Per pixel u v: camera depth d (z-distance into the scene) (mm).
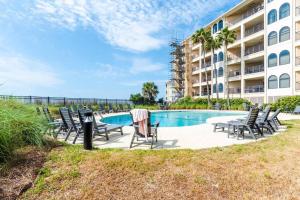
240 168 4555
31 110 5969
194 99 40000
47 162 4480
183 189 3855
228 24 37375
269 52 27953
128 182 3971
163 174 4207
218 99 35062
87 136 5391
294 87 24297
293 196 3740
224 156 5141
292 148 5844
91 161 4562
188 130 9375
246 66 34938
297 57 24203
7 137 4320
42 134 5527
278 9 26641
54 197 3570
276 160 4977
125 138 7566
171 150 5523
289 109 21625
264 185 4027
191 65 49062
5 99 5785
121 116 19766
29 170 4121
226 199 3678
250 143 6480
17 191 3562
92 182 3928
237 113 23188
